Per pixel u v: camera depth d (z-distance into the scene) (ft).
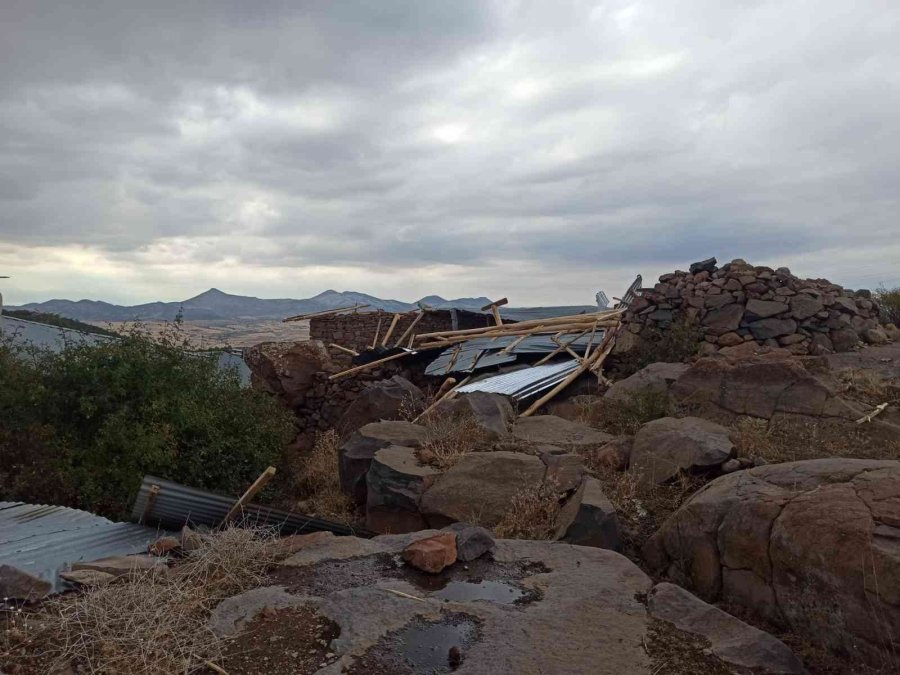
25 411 30.40
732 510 14.42
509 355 45.44
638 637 11.14
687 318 39.19
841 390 26.43
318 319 67.36
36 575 13.94
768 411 25.34
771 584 13.21
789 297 37.73
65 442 30.27
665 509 19.43
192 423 32.63
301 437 49.21
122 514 29.30
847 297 39.68
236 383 39.75
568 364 40.78
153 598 12.19
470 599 12.87
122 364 32.30
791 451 22.34
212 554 14.40
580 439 26.02
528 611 12.07
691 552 15.30
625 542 17.94
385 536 16.30
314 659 10.83
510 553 15.11
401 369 52.37
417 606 12.26
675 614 11.84
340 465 27.17
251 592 13.07
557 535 17.85
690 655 10.64
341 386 50.37
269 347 52.08
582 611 12.00
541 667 10.27
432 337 55.36
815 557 12.24
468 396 29.53
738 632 11.18
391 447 25.07
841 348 36.65
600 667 10.27
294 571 14.38
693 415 26.91
